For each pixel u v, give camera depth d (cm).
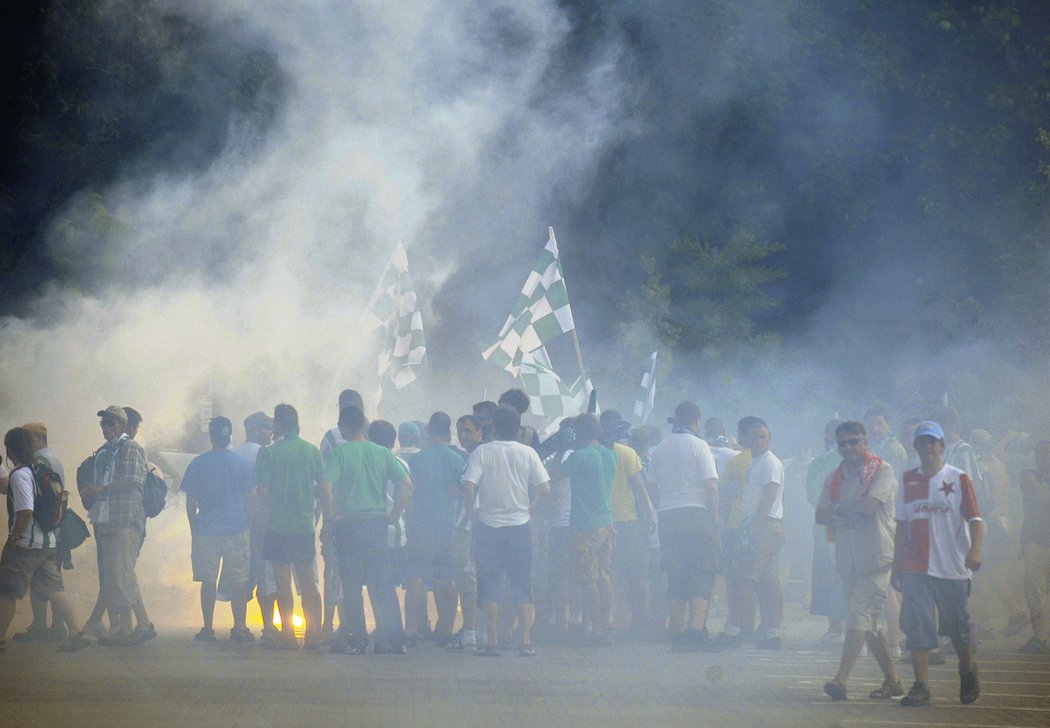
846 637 2739
